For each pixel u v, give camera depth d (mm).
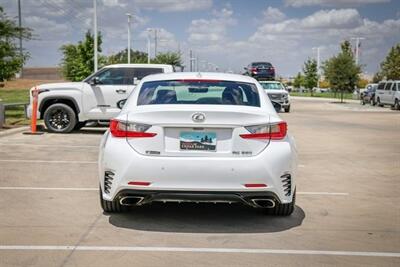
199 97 6113
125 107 6125
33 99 15117
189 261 4816
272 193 5562
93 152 11742
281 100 32688
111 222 6074
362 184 8711
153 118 5523
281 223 6145
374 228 6016
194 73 6793
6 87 62750
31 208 6676
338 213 6680
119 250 5098
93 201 7094
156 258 4883
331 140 15664
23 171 9250
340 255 5059
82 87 15367
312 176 9430
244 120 5527
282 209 6273
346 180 9062
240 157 5512
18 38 24156
